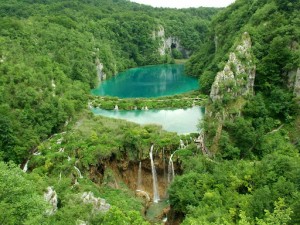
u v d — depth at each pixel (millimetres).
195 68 157625
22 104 74188
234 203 42156
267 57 76000
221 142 64438
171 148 68938
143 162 68938
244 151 65250
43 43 122875
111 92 127750
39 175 54062
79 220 35281
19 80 79562
